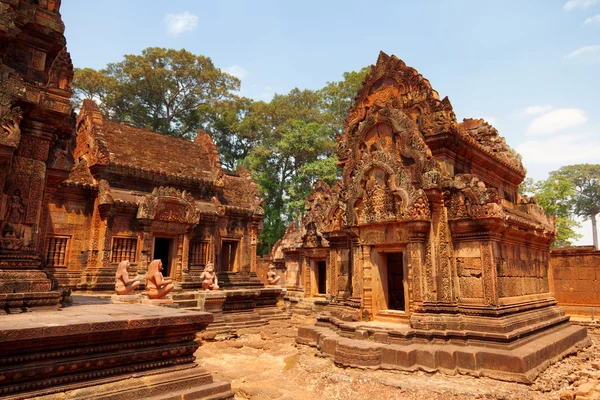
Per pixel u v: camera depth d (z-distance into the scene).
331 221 15.97
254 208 28.58
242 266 27.80
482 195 11.35
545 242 15.83
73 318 5.69
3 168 6.41
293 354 12.99
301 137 43.50
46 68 7.61
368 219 12.76
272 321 20.52
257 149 46.53
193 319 6.51
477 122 17.50
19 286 6.36
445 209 11.96
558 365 10.88
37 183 7.07
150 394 5.70
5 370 4.61
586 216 74.25
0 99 6.27
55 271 20.42
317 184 25.31
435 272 11.55
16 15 6.90
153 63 49.56
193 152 29.61
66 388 5.05
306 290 24.27
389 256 16.17
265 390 9.29
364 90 14.98
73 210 21.27
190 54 50.28
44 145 7.25
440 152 12.41
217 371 11.16
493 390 8.59
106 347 5.56
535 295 14.16
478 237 11.40
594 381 9.32
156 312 6.70
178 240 23.89
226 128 53.31
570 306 21.41
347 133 15.29
